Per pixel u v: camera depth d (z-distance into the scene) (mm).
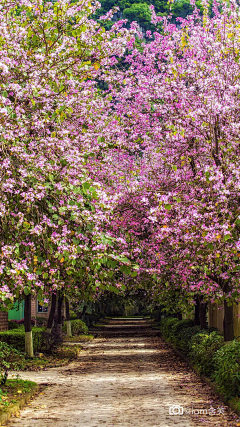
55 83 9391
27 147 8914
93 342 31688
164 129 12680
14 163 8453
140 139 13508
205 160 12164
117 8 11484
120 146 11859
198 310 22578
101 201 8195
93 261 8000
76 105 10930
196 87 12203
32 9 9250
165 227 10234
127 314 70938
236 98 11250
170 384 13445
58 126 9508
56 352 21688
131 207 14625
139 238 15508
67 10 9094
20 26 10141
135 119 13531
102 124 12234
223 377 10406
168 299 21422
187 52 12703
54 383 13891
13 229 8711
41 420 9070
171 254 14430
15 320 34562
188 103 11938
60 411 9922
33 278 8047
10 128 8078
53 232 8195
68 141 9180
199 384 13078
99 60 10781
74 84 9969
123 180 13836
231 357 10438
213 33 12352
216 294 12883
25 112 8992
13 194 8734
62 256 8109
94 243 8391
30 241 9000
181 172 12461
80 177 8703
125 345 28953
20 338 21531
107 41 10594
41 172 8352
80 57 9859
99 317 54469
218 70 11586
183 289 15930
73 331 35031
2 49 8844
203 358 13977
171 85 11977
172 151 12250
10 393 11352
